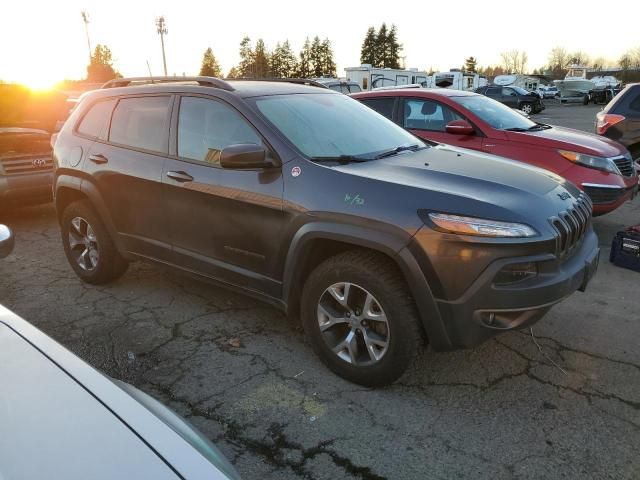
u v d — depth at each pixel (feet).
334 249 10.48
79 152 14.37
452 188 9.49
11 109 23.02
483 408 9.60
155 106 13.00
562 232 9.44
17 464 4.28
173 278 15.85
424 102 22.20
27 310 13.70
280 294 10.93
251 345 11.91
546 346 11.78
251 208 10.84
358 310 10.03
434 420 9.27
